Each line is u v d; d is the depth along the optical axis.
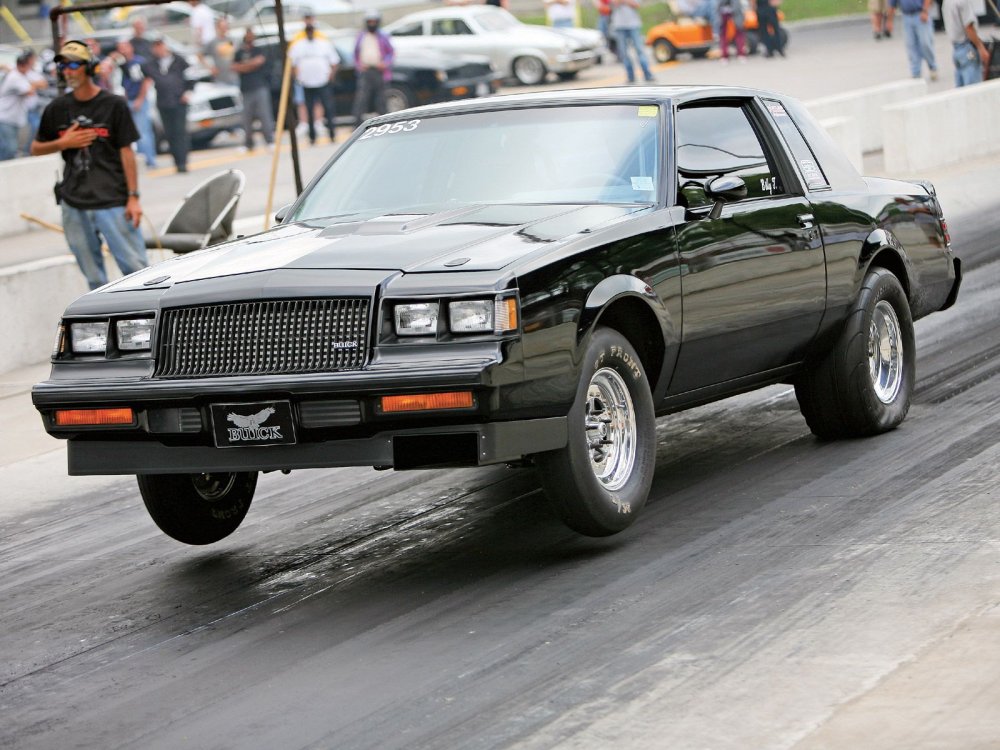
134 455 11.34
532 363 10.69
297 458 10.81
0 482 16.41
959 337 19.89
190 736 8.80
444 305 10.57
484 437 10.48
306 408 10.66
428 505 13.95
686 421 16.55
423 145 13.69
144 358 11.28
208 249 12.68
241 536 13.55
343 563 12.34
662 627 9.88
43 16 69.06
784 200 13.93
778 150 14.24
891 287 14.98
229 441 10.89
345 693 9.25
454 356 10.48
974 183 33.78
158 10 65.12
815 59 64.62
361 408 10.52
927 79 53.62
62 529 14.45
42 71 52.16
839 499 12.69
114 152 22.00
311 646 10.25
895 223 15.36
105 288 11.89
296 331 10.82
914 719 8.01
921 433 14.86
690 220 12.52
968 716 7.98
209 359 11.05
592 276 11.33
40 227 38.75
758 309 13.22
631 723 8.33
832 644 9.27
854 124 36.00
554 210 12.38
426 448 10.69
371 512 13.90
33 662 10.50
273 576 12.16
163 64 48.59
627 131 13.06
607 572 11.22
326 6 72.44
